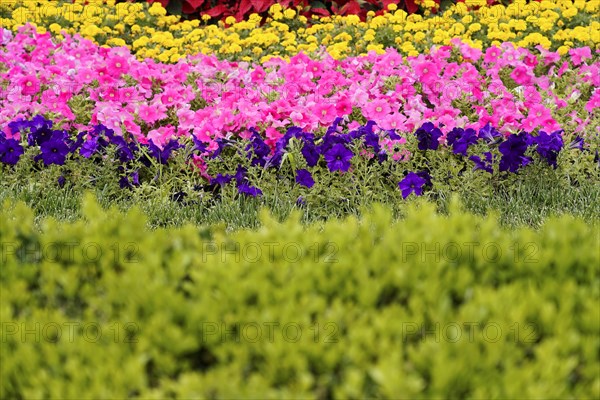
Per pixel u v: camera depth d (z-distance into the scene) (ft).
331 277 8.00
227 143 17.62
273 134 18.34
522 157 17.25
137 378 6.45
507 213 16.33
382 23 29.14
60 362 6.91
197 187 17.81
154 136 17.93
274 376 6.54
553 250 8.45
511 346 6.63
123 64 20.71
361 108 19.35
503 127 18.54
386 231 9.21
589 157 17.94
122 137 17.69
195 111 20.54
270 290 7.69
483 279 7.99
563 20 30.42
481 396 5.96
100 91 20.31
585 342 6.72
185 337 7.09
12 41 25.09
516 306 7.18
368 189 17.16
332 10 32.78
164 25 31.68
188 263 8.51
